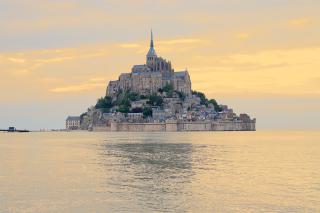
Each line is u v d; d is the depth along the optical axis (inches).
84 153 7490.2
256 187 3474.4
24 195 3152.1
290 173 4384.8
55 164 5413.4
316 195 3129.9
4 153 7726.4
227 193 3189.0
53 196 3105.3
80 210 2682.1
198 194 3154.5
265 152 7751.0
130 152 7554.1
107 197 3053.6
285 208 2726.4
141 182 3727.9
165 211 2635.3
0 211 2672.2
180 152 7504.9
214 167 4921.3
